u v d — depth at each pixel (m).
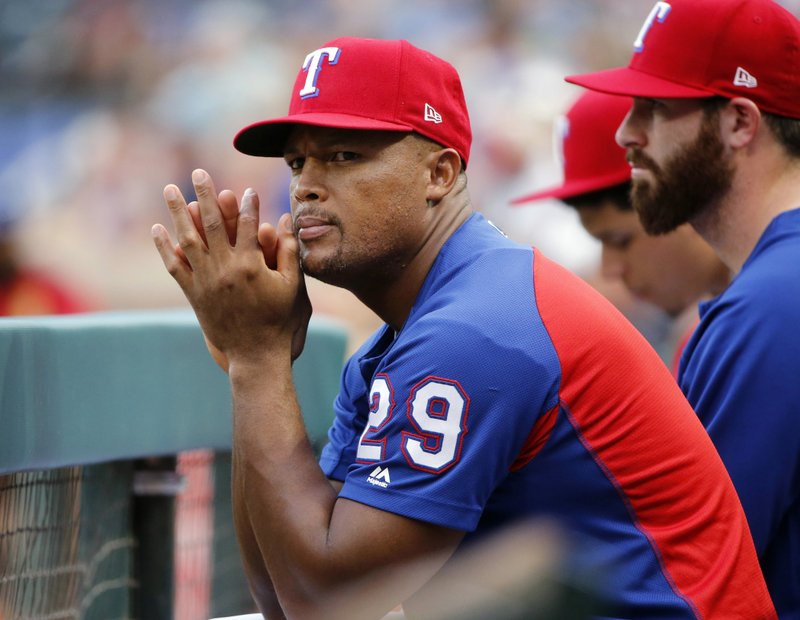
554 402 6.70
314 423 11.09
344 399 8.27
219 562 11.08
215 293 7.20
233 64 38.31
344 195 7.19
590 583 5.09
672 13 9.00
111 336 8.48
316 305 28.62
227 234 7.38
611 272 12.24
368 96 7.17
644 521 6.93
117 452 8.56
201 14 39.88
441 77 7.41
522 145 33.56
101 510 9.08
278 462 6.97
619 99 11.88
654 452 6.92
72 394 8.02
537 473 6.82
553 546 5.27
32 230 35.81
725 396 8.05
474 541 6.91
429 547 6.53
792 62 8.78
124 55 39.56
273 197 34.56
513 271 7.02
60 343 7.88
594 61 36.59
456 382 6.54
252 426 7.09
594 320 6.93
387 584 6.58
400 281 7.50
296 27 39.28
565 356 6.72
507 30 37.34
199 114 37.28
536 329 6.73
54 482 8.38
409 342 6.76
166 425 9.19
